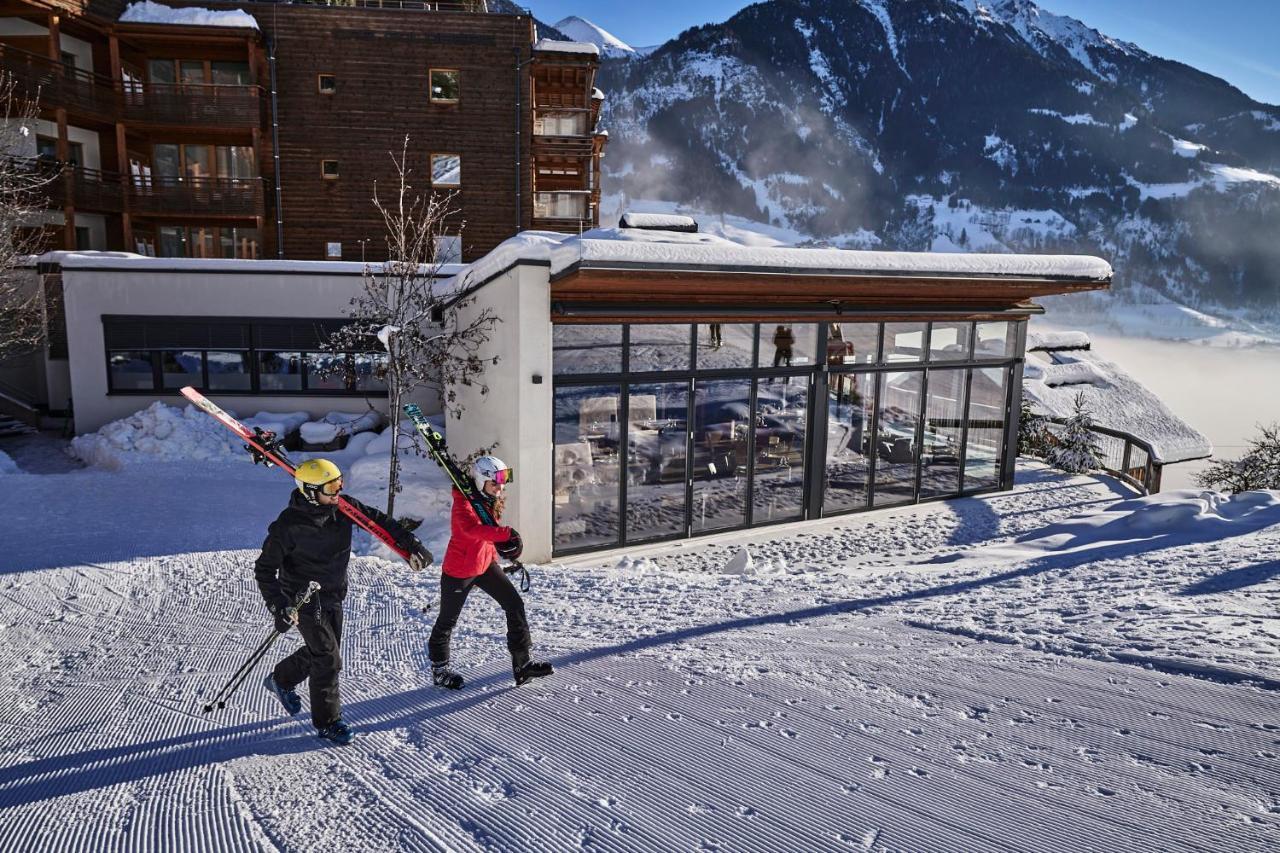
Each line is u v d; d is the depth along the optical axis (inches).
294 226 959.6
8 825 144.4
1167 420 856.3
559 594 319.3
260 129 935.7
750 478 510.6
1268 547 304.3
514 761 161.0
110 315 728.3
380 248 971.3
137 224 987.9
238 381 756.6
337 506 178.7
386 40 950.4
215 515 485.4
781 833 127.3
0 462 605.0
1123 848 115.8
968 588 297.6
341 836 135.0
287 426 716.0
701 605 289.4
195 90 921.5
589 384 450.0
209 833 137.9
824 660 210.7
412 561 189.0
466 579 203.8
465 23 960.9
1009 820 125.9
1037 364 912.3
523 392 424.2
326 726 178.7
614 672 211.0
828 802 135.6
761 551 466.0
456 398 586.2
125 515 475.5
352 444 700.0
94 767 170.7
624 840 128.6
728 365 490.3
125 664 245.4
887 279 434.3
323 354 757.9
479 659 233.5
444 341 499.5
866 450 551.8
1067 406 829.2
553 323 432.8
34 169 838.5
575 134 1035.3
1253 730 148.5
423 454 597.3
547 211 1027.9
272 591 173.2
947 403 581.0
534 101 1149.1
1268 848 112.7
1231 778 133.1
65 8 848.3
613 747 164.2
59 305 782.5
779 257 407.8
